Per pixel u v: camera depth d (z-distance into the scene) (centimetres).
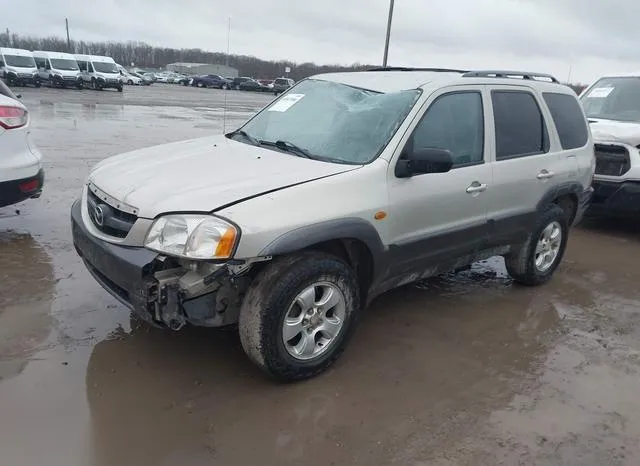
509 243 489
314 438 299
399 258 387
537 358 402
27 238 559
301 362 340
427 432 310
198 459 278
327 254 340
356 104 418
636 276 601
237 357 370
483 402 342
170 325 312
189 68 8012
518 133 481
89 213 365
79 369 343
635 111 831
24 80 3528
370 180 359
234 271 308
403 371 370
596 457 299
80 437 286
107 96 3173
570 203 567
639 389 369
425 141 396
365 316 448
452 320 453
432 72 459
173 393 328
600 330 457
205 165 367
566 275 588
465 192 421
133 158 402
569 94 560
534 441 308
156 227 311
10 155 509
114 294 339
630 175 717
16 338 371
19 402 308
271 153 392
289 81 5781
